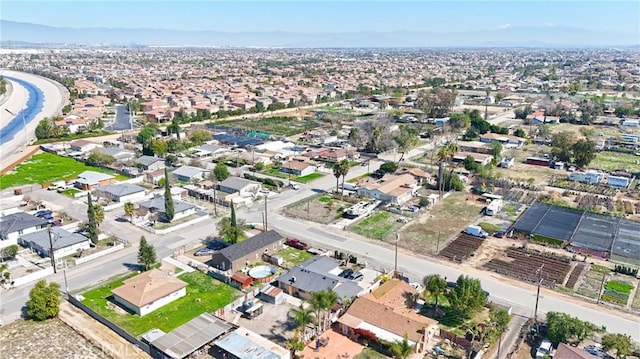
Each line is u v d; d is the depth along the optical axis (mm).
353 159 159875
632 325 67438
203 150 164500
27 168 148250
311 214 111125
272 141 181500
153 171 139250
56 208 113312
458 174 137625
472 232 99688
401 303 71188
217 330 63750
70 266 85312
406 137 172625
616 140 183500
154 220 105125
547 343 62312
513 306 72625
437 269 84688
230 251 84562
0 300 74375
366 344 62969
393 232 101188
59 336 65562
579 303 73500
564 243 93875
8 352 61875
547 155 164625
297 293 75938
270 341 61938
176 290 74562
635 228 100750
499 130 196000
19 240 94812
